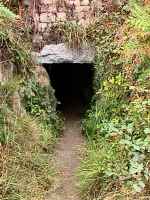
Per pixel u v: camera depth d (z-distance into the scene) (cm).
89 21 599
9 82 502
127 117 446
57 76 740
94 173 409
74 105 701
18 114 493
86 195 406
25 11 597
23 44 563
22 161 439
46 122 548
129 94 485
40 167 452
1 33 509
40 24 601
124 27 538
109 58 546
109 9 592
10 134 448
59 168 476
